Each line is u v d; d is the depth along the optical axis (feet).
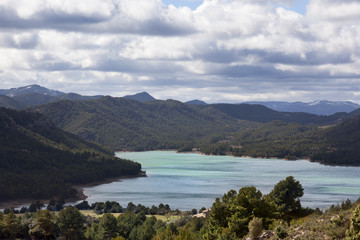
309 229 140.56
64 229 349.00
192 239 213.87
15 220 376.48
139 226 413.39
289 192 255.29
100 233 362.94
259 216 212.84
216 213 223.10
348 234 121.39
